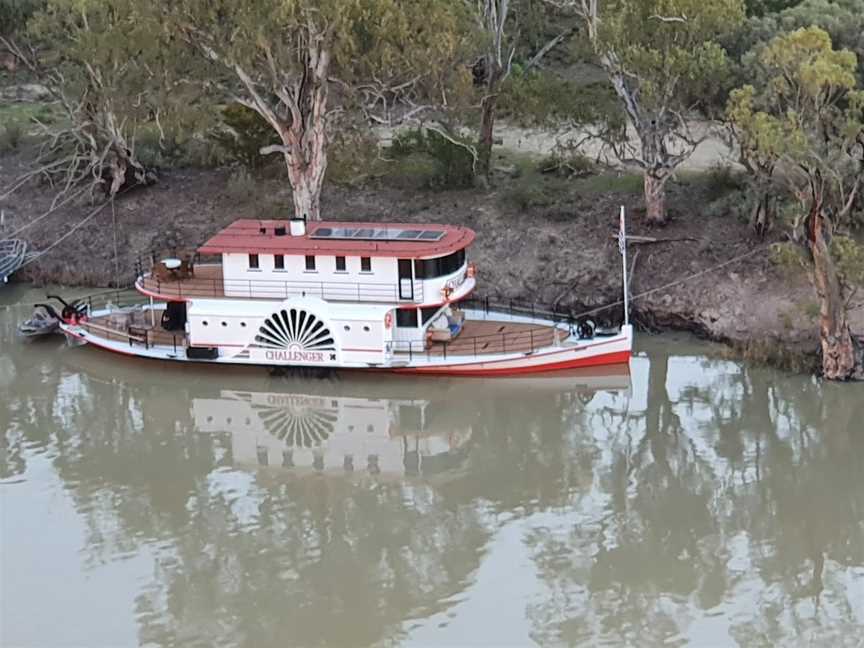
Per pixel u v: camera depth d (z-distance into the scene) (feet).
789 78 139.23
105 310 176.76
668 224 177.27
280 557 117.29
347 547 119.03
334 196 199.11
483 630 104.83
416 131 212.02
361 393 154.20
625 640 102.63
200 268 167.73
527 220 184.85
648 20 166.50
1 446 142.41
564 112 182.91
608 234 177.78
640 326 167.02
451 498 129.08
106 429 147.23
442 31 167.63
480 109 198.39
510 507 126.82
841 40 166.91
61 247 199.21
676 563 115.03
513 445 140.97
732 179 183.52
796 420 142.10
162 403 154.40
